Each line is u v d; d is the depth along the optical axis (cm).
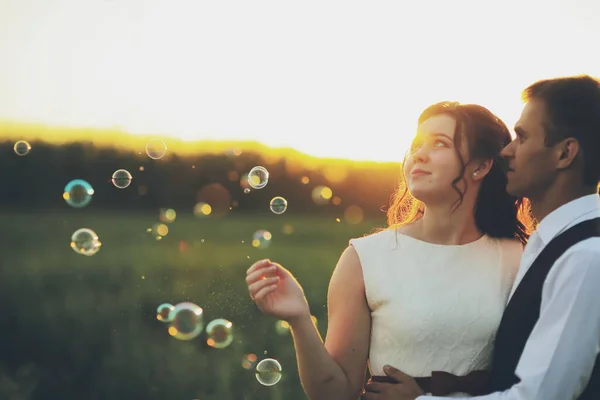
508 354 305
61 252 1617
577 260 280
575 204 299
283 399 628
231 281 1248
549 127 300
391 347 340
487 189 354
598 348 279
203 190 2972
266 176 588
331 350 348
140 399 629
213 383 666
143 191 2962
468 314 335
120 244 1830
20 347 775
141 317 933
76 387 650
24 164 2894
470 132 341
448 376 329
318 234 2144
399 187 388
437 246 349
